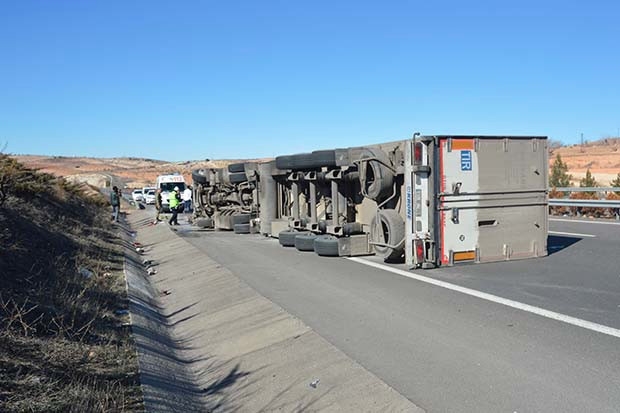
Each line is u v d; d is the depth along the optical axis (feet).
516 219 38.37
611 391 16.16
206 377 21.17
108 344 21.63
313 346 20.81
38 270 30.27
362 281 33.65
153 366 20.42
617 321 23.17
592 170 220.84
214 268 40.40
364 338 22.22
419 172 36.14
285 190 61.82
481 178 37.24
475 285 31.12
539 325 22.90
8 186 49.62
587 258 38.78
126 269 40.96
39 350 19.01
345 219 46.57
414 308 26.53
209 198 81.87
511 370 18.10
